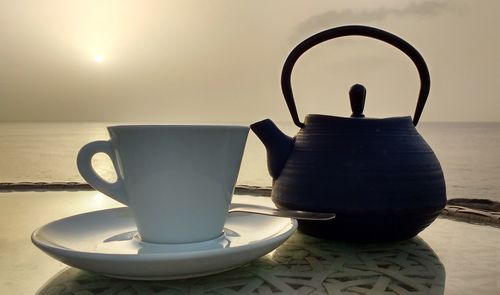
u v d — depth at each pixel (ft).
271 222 1.38
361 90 1.53
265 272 1.13
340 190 1.32
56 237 1.18
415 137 1.46
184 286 1.02
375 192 1.30
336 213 1.33
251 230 1.36
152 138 1.09
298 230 1.51
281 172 1.52
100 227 1.36
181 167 1.11
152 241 1.18
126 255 0.89
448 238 1.53
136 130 1.09
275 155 1.54
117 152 1.18
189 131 1.09
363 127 1.41
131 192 1.17
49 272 1.14
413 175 1.34
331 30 1.55
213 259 0.92
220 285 1.03
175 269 0.92
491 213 1.89
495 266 1.19
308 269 1.16
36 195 2.39
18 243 1.43
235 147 1.19
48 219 1.80
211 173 1.14
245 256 0.98
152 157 1.10
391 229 1.33
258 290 1.00
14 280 1.08
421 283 1.05
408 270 1.15
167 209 1.14
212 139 1.12
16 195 2.40
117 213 1.46
